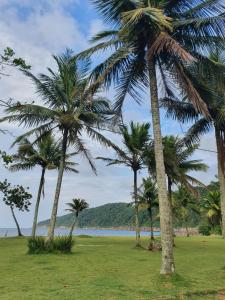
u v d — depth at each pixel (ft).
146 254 75.25
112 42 44.65
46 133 80.02
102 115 75.25
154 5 44.80
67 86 75.56
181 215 207.10
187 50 45.68
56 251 73.26
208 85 50.62
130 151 98.22
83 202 168.25
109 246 98.32
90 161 82.33
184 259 66.18
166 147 88.94
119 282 38.75
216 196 210.79
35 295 31.91
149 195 108.99
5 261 59.26
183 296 33.24
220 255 75.61
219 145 62.54
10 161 34.04
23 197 124.16
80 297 31.27
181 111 63.52
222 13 43.19
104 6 44.75
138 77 49.60
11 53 33.96
